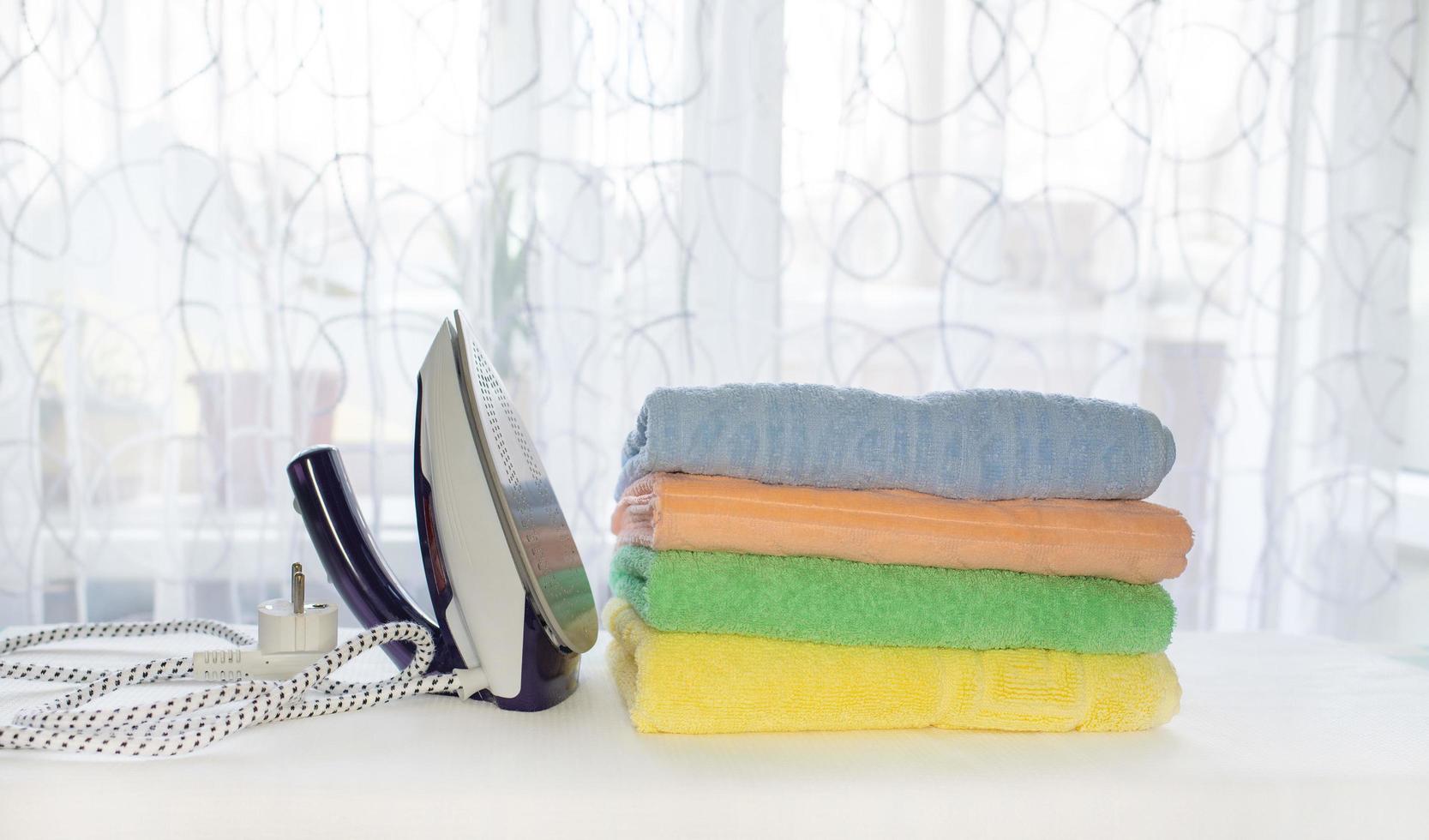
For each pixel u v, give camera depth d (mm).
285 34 1347
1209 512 1583
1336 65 1574
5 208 1311
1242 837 553
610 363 1445
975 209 1470
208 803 503
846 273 1467
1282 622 1647
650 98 1412
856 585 617
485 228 1389
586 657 794
